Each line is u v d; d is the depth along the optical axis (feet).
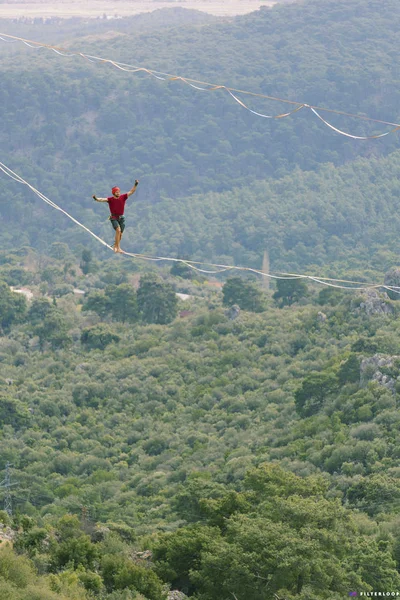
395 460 631.15
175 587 442.09
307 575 395.96
